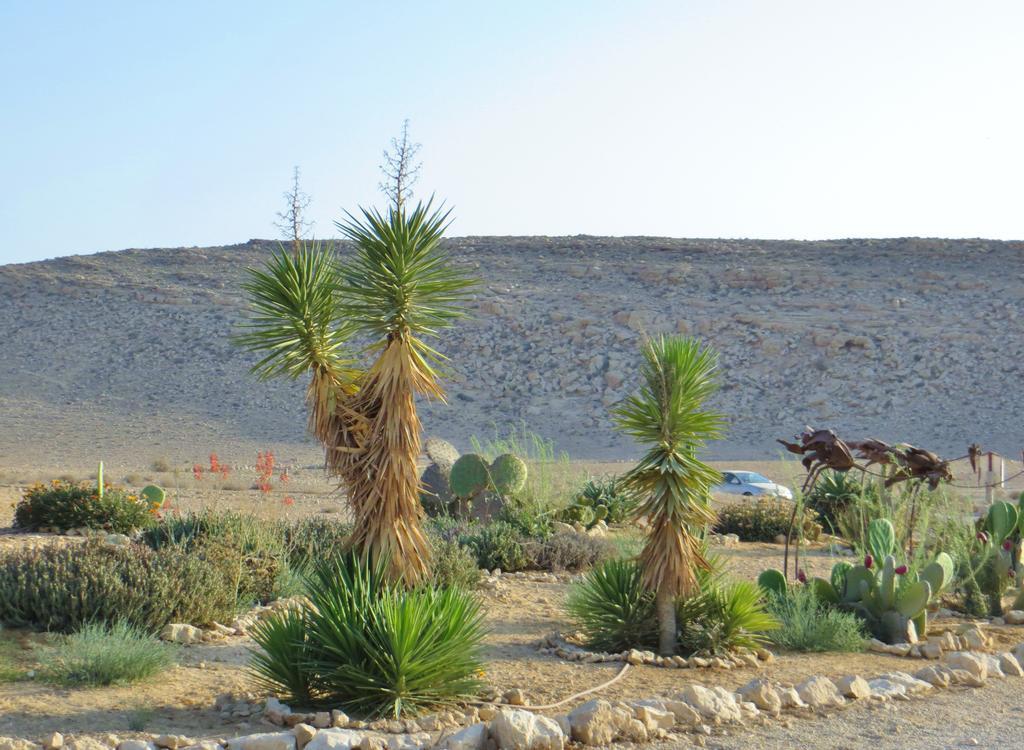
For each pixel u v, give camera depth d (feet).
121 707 23.09
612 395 237.25
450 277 23.86
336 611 23.25
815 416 220.64
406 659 22.71
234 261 350.23
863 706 25.08
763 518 61.52
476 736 20.56
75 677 25.04
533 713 22.11
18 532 54.49
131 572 31.37
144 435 221.46
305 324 23.34
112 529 55.06
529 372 249.55
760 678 27.37
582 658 29.32
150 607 30.81
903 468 35.91
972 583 38.86
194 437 219.61
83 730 21.15
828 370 237.04
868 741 22.15
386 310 23.12
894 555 37.52
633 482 29.89
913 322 254.68
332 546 40.04
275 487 112.27
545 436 220.64
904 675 27.32
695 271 311.68
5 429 225.56
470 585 40.52
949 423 211.20
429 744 20.43
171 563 32.89
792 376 237.66
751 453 199.62
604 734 21.66
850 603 34.63
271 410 238.48
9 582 30.99
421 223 23.45
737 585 31.14
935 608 38.83
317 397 23.80
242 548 37.78
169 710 23.11
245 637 31.40
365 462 23.38
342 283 23.91
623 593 30.73
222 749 19.81
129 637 26.58
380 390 23.31
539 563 47.06
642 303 284.20
